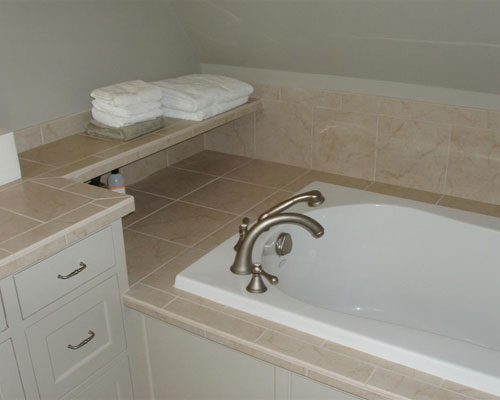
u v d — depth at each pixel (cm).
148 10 254
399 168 265
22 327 147
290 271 208
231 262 183
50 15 213
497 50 205
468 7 190
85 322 167
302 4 221
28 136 214
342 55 246
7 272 138
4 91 205
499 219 204
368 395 136
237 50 275
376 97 257
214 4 245
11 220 156
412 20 207
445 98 243
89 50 233
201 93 246
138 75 260
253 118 296
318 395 149
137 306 174
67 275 156
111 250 170
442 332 211
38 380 156
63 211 162
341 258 224
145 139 222
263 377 158
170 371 182
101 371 177
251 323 159
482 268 201
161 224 230
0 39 199
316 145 283
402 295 220
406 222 215
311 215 213
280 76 281
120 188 220
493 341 201
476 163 245
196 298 173
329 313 156
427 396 131
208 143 316
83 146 216
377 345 144
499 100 231
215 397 174
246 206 246
